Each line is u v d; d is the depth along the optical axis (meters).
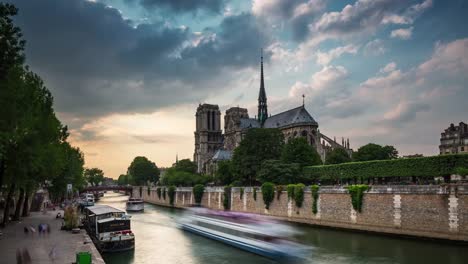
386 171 73.44
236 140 194.38
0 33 29.44
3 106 35.72
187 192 135.88
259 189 91.75
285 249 46.06
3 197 88.06
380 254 46.56
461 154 61.19
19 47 30.47
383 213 59.97
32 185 72.25
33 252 41.59
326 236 59.78
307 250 46.59
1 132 36.12
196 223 69.69
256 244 50.19
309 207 75.00
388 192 59.44
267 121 197.12
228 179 135.38
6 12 29.67
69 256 39.34
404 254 45.97
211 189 116.94
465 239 49.41
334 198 69.25
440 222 52.34
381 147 119.56
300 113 167.50
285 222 77.88
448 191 51.75
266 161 102.44
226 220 59.81
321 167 91.50
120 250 51.69
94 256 39.34
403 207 57.09
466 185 50.16
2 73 30.88
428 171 65.38
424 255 45.06
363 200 63.47
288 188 81.00
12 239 51.31
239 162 117.62
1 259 37.84
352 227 64.94
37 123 57.41
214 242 60.00
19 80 40.31
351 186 65.69
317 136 157.38
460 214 50.22
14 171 53.00
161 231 73.88
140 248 55.53
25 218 80.19
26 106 40.88
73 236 54.22
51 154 63.84
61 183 118.06
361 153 119.12
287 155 106.62
